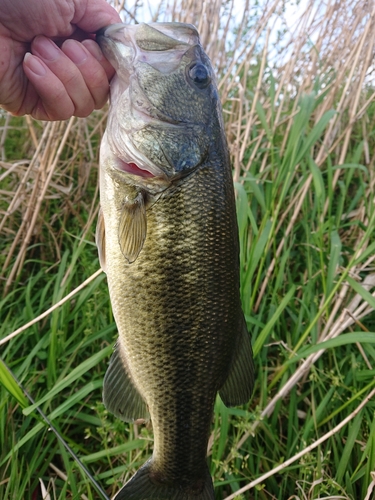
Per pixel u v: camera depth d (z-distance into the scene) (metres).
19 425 0.44
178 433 0.30
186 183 0.29
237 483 0.40
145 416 0.30
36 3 0.27
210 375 0.30
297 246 0.60
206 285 0.29
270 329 0.44
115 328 0.47
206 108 0.30
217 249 0.29
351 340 0.39
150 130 0.28
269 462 0.43
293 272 0.57
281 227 0.60
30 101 0.32
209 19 0.60
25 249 0.56
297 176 0.64
